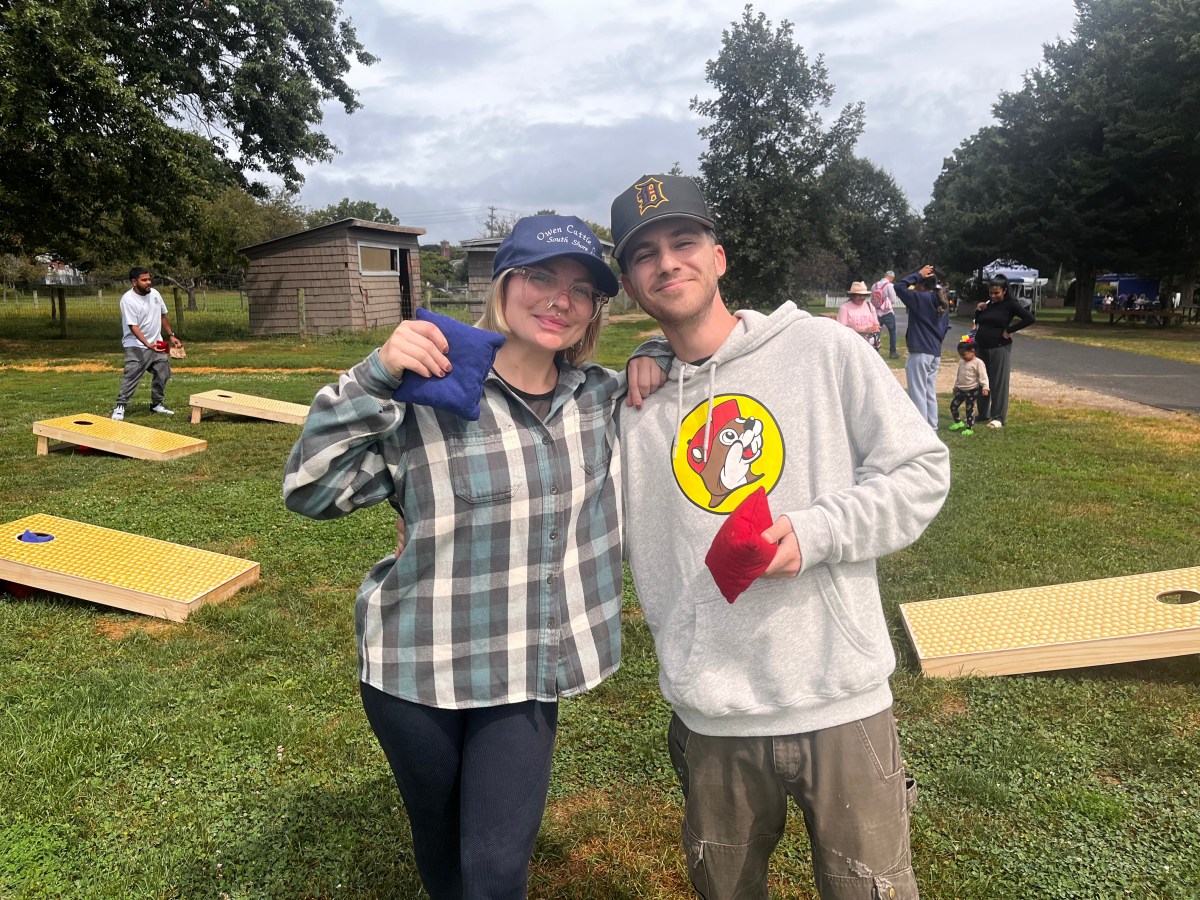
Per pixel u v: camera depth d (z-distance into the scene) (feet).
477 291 103.24
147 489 23.54
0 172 61.46
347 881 8.41
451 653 5.89
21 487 23.68
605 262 6.06
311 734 10.91
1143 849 8.76
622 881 8.52
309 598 15.58
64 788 9.75
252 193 83.61
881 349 71.97
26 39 53.98
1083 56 112.68
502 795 5.91
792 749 5.68
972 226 121.80
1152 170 102.27
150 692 11.93
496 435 5.87
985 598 14.08
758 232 89.97
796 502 5.79
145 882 8.35
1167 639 11.70
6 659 13.14
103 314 101.50
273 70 74.49
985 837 9.00
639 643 13.73
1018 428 33.24
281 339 77.00
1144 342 80.12
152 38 70.64
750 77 86.28
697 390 6.10
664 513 6.22
